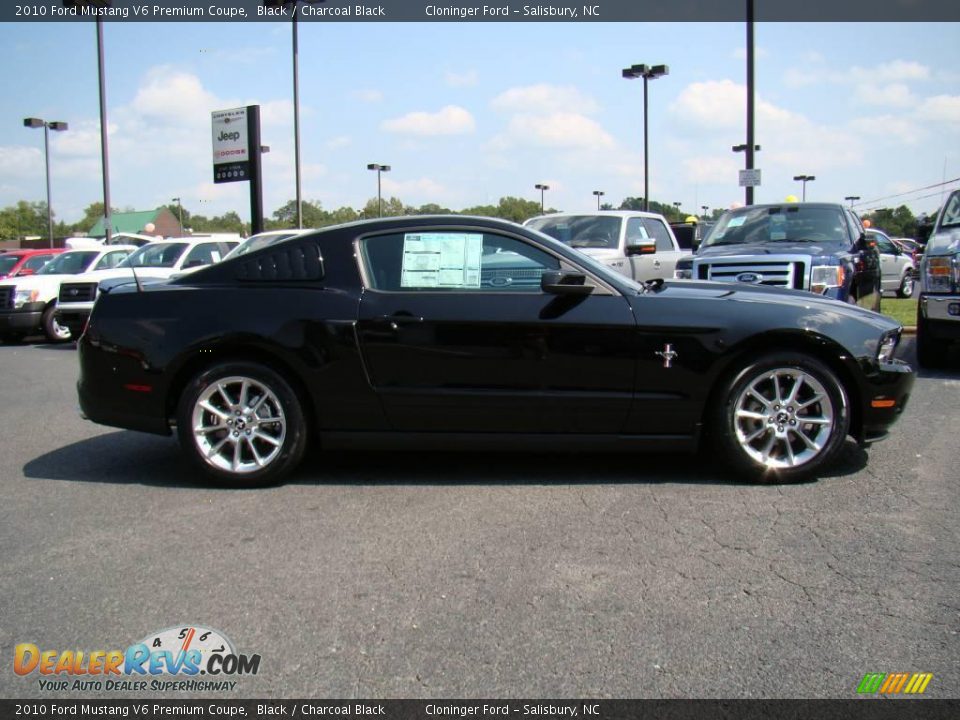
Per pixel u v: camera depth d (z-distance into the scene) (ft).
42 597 11.18
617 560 12.03
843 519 13.62
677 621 10.16
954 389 25.36
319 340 15.44
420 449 15.87
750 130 59.52
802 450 15.72
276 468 15.80
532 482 15.96
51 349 46.11
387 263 15.94
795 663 9.17
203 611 10.66
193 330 15.75
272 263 16.19
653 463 17.19
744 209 33.65
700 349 15.17
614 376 15.30
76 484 16.56
